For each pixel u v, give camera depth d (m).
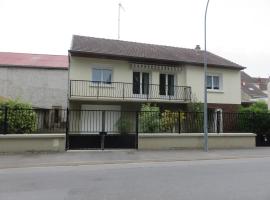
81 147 13.03
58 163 9.73
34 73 22.25
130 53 19.25
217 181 7.18
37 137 11.73
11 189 6.41
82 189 6.39
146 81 19.70
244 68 21.66
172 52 22.12
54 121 14.38
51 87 22.28
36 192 6.15
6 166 9.16
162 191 6.18
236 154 12.38
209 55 23.61
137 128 13.23
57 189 6.39
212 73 20.98
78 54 17.61
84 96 17.64
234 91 21.44
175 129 14.07
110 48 19.64
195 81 20.12
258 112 15.99
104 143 13.31
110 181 7.17
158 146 13.23
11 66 21.95
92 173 8.25
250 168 9.16
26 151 11.61
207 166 9.55
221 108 20.80
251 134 14.77
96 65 18.33
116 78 18.64
